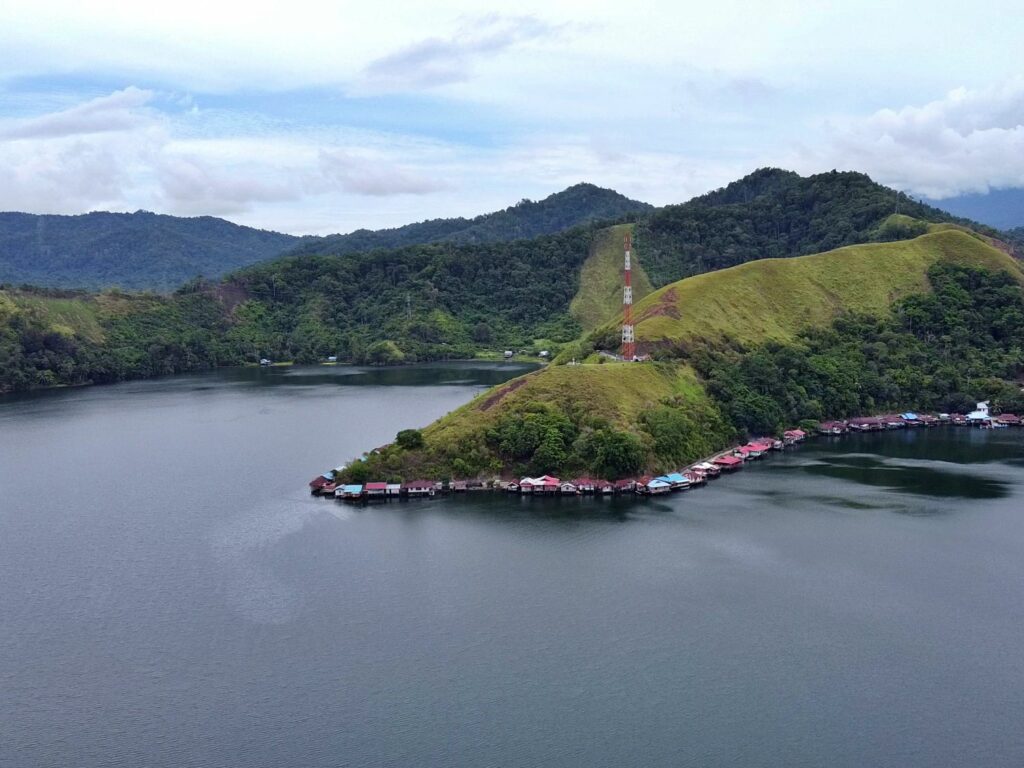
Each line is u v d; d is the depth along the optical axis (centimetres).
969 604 11750
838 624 11175
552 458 17800
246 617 11550
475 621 11350
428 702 9425
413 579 12775
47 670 10200
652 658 10338
